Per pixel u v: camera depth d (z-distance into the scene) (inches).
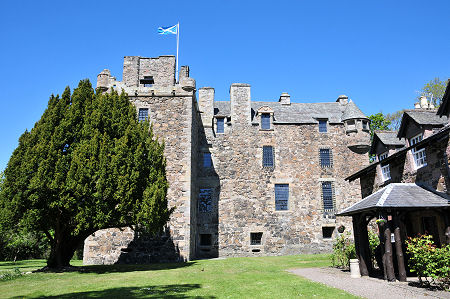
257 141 1035.9
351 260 486.9
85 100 655.8
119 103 684.1
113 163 588.7
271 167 1018.7
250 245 960.9
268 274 531.8
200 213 978.7
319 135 1051.9
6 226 546.9
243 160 1019.9
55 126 608.4
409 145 590.9
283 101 1173.1
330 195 1011.3
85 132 614.5
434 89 1444.4
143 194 623.2
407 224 554.6
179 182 818.2
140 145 641.0
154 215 609.3
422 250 383.9
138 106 869.8
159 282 468.1
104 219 568.7
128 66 901.2
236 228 971.3
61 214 603.5
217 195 992.9
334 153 1040.2
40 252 1328.7
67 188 555.8
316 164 1027.3
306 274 523.2
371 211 474.3
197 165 1010.1
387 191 474.9
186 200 807.1
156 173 667.4
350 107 1073.5
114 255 775.7
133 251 775.7
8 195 555.5
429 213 509.0
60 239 639.8
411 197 451.2
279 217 984.3
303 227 981.8
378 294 353.7
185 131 854.5
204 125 1042.7
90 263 773.9
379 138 715.4
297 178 1015.0
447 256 366.6
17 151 584.7
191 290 401.7
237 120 1049.5
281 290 388.5
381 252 490.0
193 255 866.8
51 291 408.5
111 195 577.6
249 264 685.3
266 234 970.1
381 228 471.5
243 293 377.4
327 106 1173.1
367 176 746.2
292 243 968.3
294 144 1040.2
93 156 583.2
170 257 770.2
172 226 787.4
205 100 1069.1
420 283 388.8
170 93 877.8
